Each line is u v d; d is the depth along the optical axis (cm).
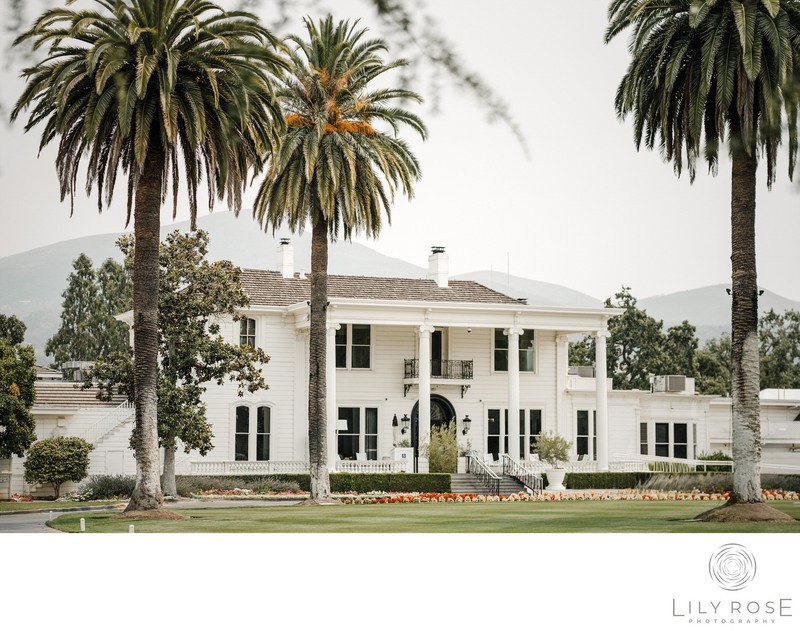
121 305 7506
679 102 2819
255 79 2830
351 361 5366
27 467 4381
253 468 4900
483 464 5047
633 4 2727
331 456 4928
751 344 2616
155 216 2891
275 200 3903
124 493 4119
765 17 2480
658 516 2706
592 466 5378
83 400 4947
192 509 3297
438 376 5528
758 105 2652
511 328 5309
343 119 3859
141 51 2684
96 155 2884
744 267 2644
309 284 5516
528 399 5697
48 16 2533
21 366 4084
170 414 4053
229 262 4309
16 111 2681
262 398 5153
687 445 6022
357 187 3853
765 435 6141
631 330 8275
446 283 5850
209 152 2961
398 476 4738
